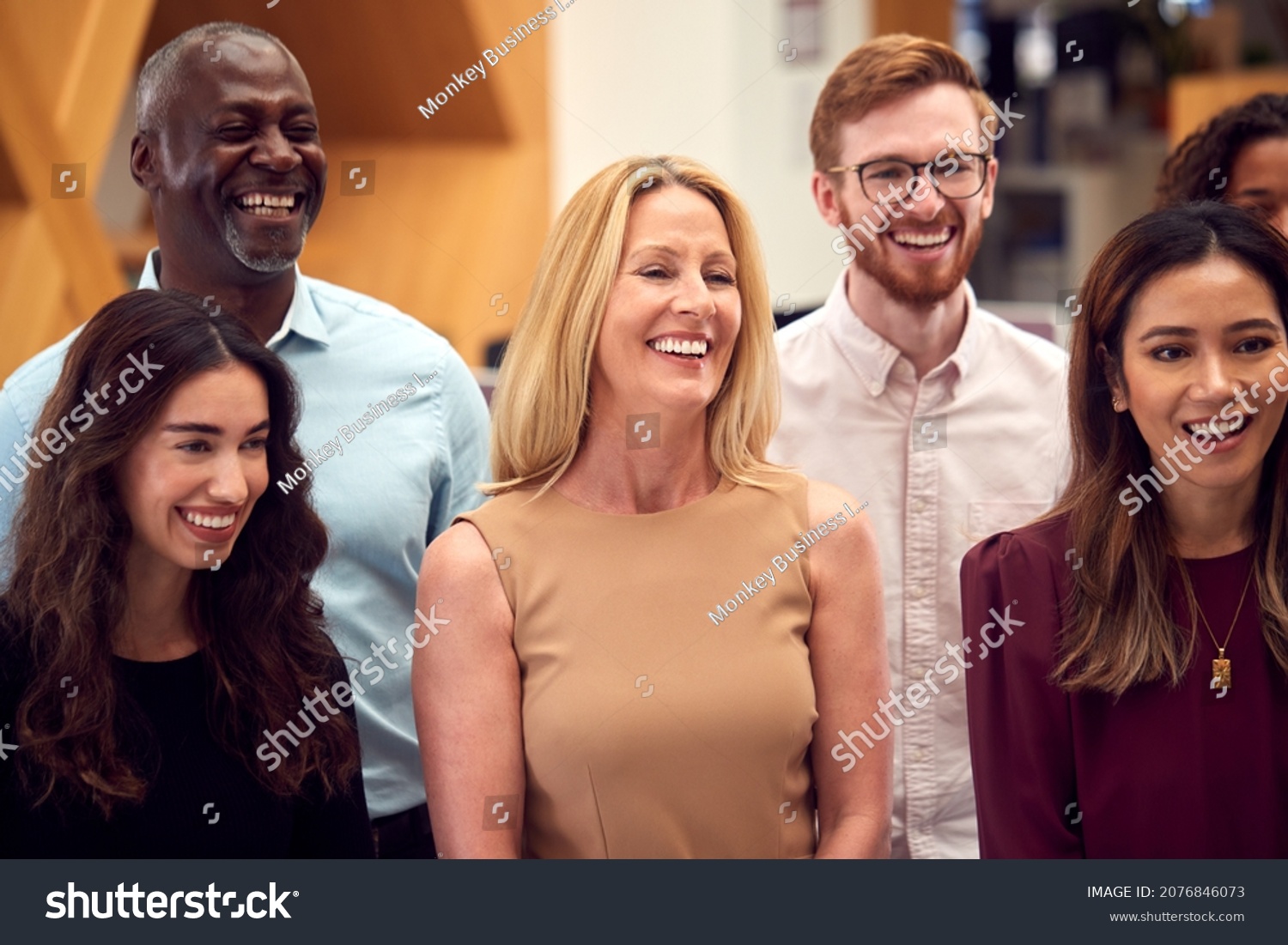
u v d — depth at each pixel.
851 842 1.36
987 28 5.04
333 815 1.36
